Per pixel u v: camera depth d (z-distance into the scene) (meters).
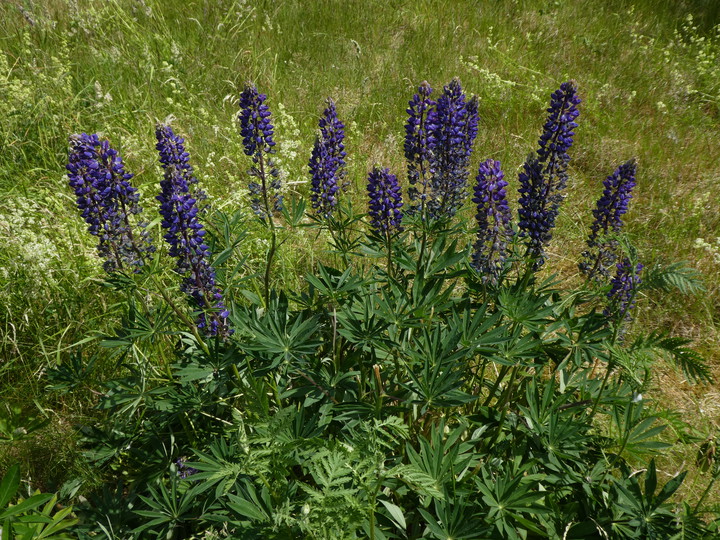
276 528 2.05
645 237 5.17
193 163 5.62
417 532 2.44
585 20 8.96
